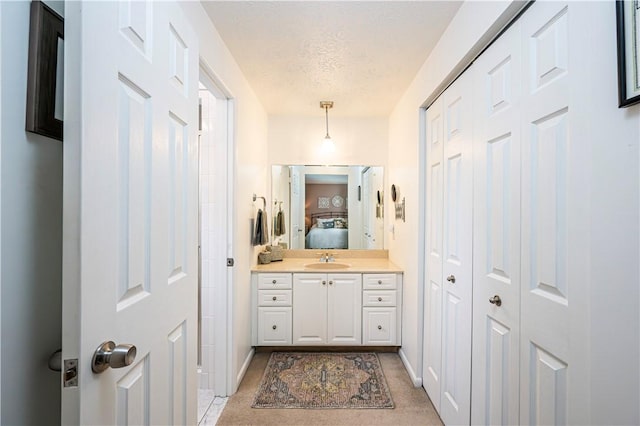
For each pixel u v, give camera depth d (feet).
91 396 2.13
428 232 7.05
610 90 2.44
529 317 3.46
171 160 3.38
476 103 4.75
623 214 2.34
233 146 6.94
